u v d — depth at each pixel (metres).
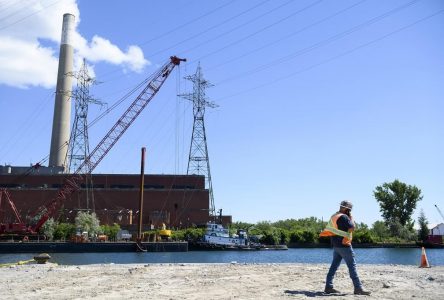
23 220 129.50
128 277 15.02
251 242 128.88
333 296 10.66
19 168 148.38
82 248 94.00
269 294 10.88
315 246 154.50
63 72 155.25
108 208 132.88
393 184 152.88
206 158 132.38
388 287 12.22
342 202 11.77
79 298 10.41
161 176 139.50
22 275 16.70
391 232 151.88
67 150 149.25
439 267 19.61
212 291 11.39
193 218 133.12
